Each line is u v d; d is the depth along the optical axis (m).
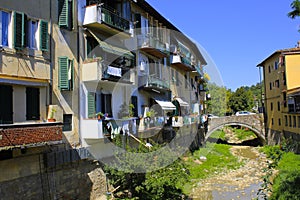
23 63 12.10
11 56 11.61
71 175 14.02
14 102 11.66
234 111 57.94
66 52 14.48
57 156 13.18
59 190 13.25
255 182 24.66
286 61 36.06
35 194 12.10
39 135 11.31
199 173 25.58
